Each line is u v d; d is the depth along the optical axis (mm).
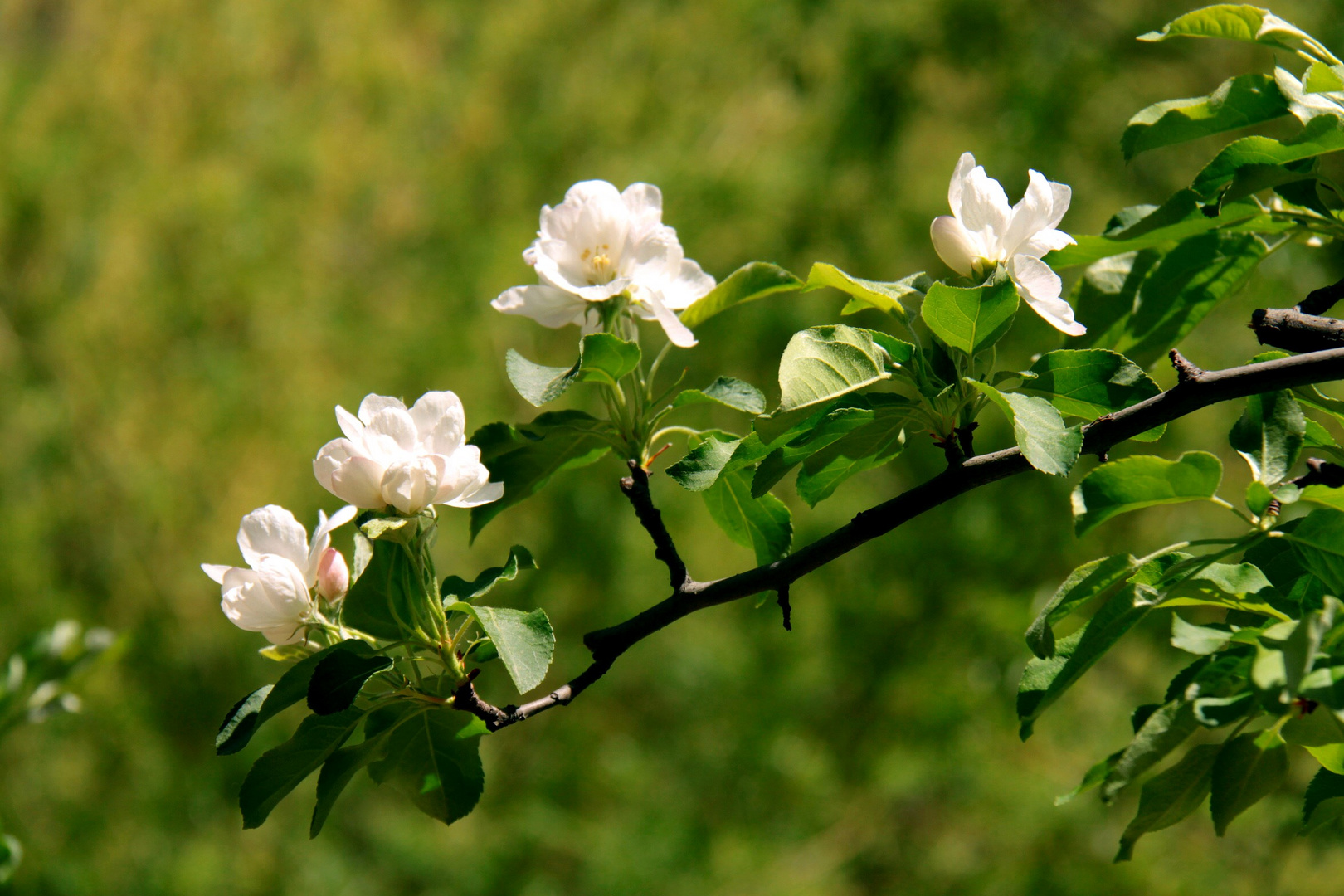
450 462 1486
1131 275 1979
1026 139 6348
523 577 6211
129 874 6125
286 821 6238
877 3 6629
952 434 1527
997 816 5977
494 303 1725
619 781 6121
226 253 6910
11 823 6180
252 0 7480
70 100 7535
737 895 5871
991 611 5801
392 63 7422
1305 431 1610
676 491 6125
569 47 7316
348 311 6980
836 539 1558
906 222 6387
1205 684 1273
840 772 6191
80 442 6879
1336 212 1745
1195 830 5703
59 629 2936
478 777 1610
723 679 6078
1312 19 5711
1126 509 1345
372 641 1542
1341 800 1390
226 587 1510
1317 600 1439
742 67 7020
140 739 6352
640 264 1727
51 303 7023
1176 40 6301
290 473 6656
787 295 6258
